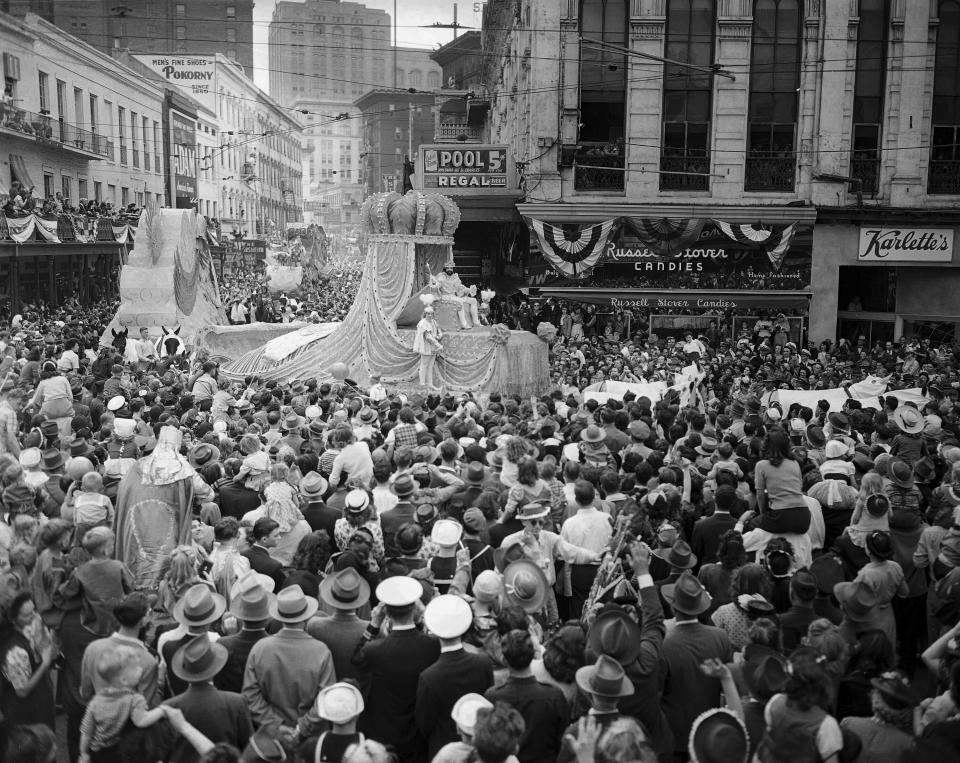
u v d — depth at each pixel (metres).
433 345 22.20
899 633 9.12
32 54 39.94
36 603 7.31
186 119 68.50
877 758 5.32
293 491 8.88
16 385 16.81
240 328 29.69
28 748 4.61
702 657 6.30
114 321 29.59
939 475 11.89
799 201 32.84
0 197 33.12
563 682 5.84
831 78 32.31
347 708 5.16
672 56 32.62
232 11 109.69
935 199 33.00
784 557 7.38
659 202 32.91
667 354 26.45
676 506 9.00
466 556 7.79
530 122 33.31
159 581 8.66
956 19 32.41
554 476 9.30
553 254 32.00
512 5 42.38
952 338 34.03
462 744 5.06
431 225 23.58
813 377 21.75
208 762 4.64
